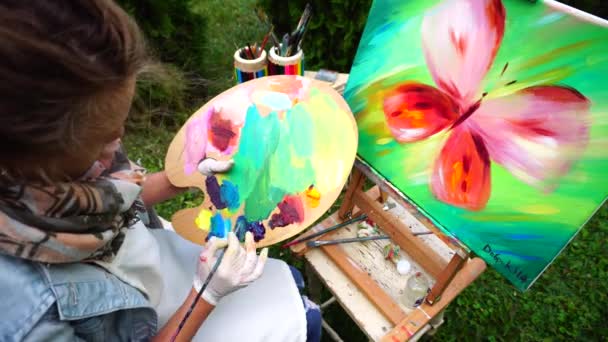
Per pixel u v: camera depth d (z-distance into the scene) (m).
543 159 0.77
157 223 1.13
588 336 1.52
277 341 0.95
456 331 1.54
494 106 0.83
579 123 0.72
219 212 0.99
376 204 1.16
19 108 0.44
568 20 0.71
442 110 0.92
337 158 0.92
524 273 0.85
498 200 0.85
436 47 0.90
